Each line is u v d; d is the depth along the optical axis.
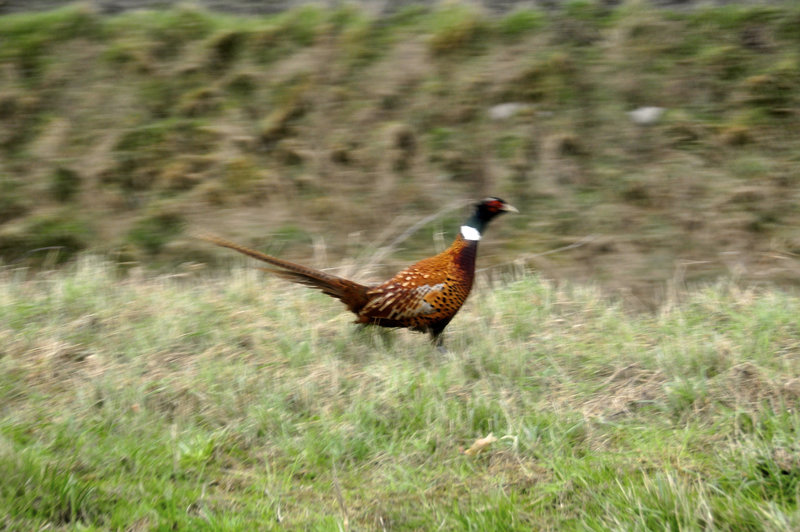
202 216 20.94
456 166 21.58
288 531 10.22
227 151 22.14
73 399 13.30
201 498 10.91
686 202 20.16
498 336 15.35
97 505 10.52
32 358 14.38
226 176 21.62
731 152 21.02
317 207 20.97
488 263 19.31
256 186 21.42
